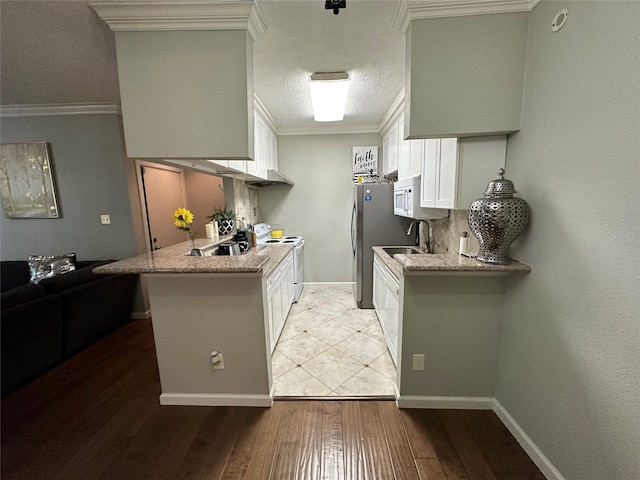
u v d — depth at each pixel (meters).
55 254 3.20
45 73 2.21
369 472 1.43
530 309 1.50
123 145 3.04
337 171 4.27
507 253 1.59
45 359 2.26
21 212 3.11
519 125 1.53
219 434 1.68
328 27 1.74
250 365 1.89
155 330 1.87
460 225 2.21
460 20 1.49
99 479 1.42
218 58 1.53
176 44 1.52
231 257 1.93
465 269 1.58
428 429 1.69
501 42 1.49
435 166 2.03
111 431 1.71
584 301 1.17
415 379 1.85
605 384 1.09
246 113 1.56
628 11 0.96
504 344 1.73
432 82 1.53
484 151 1.67
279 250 2.89
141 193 3.32
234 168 2.46
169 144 1.58
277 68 2.27
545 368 1.40
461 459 1.50
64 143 3.03
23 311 2.07
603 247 1.08
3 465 1.50
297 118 3.63
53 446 1.61
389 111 3.30
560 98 1.26
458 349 1.81
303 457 1.52
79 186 3.10
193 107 1.56
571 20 1.19
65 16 1.52
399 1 1.50
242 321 1.84
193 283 1.81
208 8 1.44
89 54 1.93
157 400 1.98
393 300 2.26
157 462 1.51
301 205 4.37
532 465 1.46
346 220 4.36
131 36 1.52
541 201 1.40
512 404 1.66
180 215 2.38
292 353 2.54
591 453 1.16
